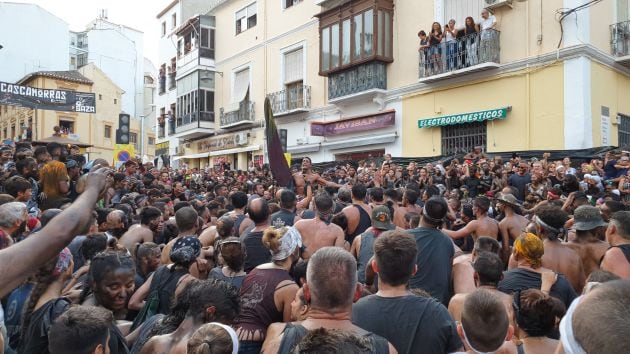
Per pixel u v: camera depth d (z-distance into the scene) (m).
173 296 3.05
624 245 3.68
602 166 9.85
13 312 2.95
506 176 9.70
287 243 3.35
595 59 12.95
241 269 3.68
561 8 12.96
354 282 2.16
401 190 7.50
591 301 1.01
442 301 3.68
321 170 16.36
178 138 31.84
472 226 5.50
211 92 28.09
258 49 24.66
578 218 4.24
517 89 13.84
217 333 1.98
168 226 5.68
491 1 14.31
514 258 3.72
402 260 2.54
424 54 15.93
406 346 2.38
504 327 2.21
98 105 40.91
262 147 23.92
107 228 5.36
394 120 17.31
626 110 14.32
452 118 15.22
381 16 17.45
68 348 1.95
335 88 19.38
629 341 0.89
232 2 26.72
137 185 10.23
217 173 18.69
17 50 39.00
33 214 5.57
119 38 46.91
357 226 5.87
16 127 40.91
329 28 19.56
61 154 9.29
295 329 2.08
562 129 12.89
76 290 3.21
